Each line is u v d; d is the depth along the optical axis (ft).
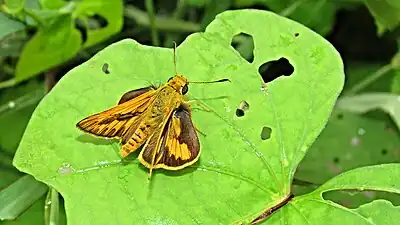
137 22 0.62
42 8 0.51
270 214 0.36
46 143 0.37
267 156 0.38
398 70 0.63
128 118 0.37
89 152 0.37
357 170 0.37
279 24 0.41
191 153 0.35
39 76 0.60
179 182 0.36
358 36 0.66
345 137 0.57
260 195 0.37
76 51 0.52
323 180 0.55
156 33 0.60
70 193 0.35
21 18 0.49
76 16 0.51
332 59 0.40
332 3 0.61
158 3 0.66
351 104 0.61
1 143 0.57
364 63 0.66
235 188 0.37
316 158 0.56
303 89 0.39
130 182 0.36
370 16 0.64
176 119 0.36
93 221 0.35
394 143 0.57
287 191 0.37
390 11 0.53
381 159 0.57
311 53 0.40
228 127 0.38
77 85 0.38
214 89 0.39
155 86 0.39
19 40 0.56
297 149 0.38
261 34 0.40
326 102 0.39
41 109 0.38
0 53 0.55
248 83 0.39
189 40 0.40
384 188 0.36
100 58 0.39
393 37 0.65
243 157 0.38
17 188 0.44
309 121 0.39
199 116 0.38
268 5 0.60
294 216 0.36
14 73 0.57
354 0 0.61
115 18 0.51
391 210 0.36
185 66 0.39
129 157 0.37
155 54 0.40
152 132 0.36
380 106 0.60
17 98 0.58
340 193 0.50
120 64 0.39
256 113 0.39
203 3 0.62
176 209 0.36
